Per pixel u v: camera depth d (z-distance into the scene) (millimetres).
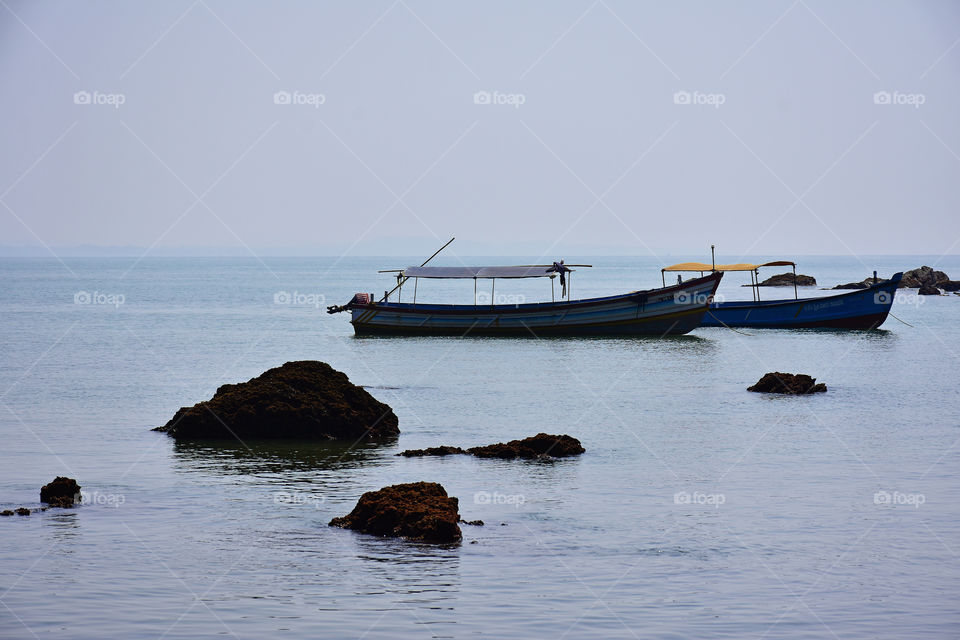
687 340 67312
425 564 18812
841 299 76438
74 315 88875
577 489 24609
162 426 32875
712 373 49312
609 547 19969
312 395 31953
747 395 41344
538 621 16234
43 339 64875
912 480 25750
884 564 19094
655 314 68000
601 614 16516
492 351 60094
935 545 20234
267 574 18234
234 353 57625
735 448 29859
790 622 16312
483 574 18328
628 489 24656
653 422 34562
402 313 69938
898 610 16875
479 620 16250
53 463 27266
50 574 18203
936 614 16703
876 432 32562
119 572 18328
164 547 19766
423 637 15602
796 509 22859
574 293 155500
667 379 46875
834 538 20688
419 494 21672
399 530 20547
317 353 58281
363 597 17156
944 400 39969
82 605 16781
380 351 59844
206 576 18109
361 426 31641
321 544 20000
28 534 20578
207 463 27391
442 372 49281
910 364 53750
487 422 34500
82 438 30906
